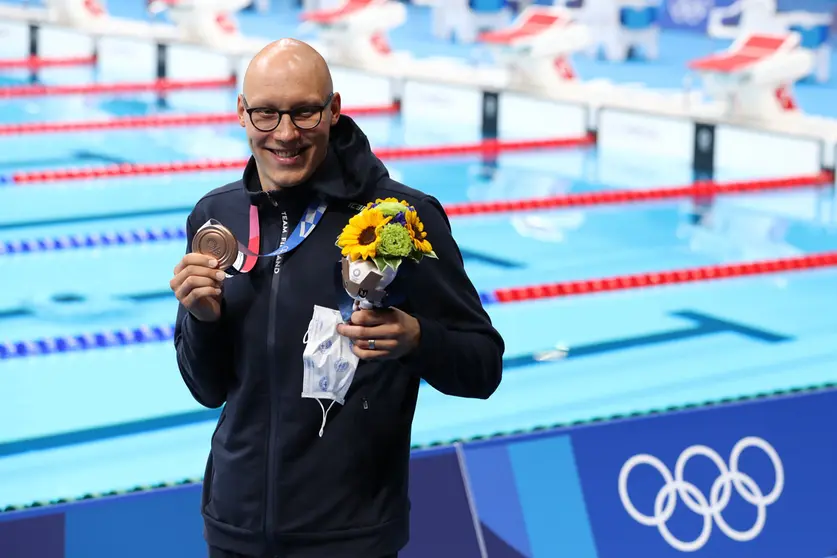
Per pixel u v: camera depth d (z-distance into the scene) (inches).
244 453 253.9
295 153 245.6
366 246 229.9
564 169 1114.1
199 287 240.7
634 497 396.2
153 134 1258.6
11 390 574.2
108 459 498.3
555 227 906.1
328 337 246.2
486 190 1021.8
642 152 1197.1
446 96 1352.1
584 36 1326.3
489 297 728.3
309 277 250.2
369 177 253.8
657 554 390.3
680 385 587.8
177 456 504.1
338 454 249.9
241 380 254.5
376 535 253.0
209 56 1550.2
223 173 1088.8
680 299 736.3
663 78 1546.5
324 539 250.5
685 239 871.1
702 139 1134.4
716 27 1433.3
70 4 1791.3
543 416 550.6
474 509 378.3
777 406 425.7
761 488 411.2
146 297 719.7
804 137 1065.5
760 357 629.9
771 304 727.1
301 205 256.1
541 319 697.0
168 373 604.1
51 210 931.3
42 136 1238.3
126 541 347.6
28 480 474.3
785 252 835.4
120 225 888.3
